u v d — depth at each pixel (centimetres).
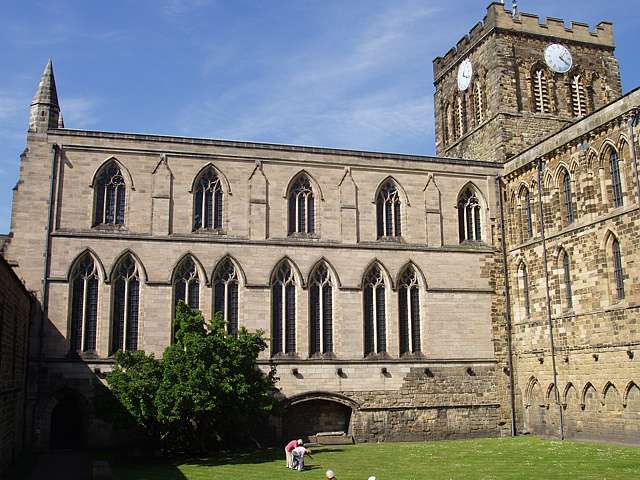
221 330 5362
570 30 8225
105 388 5481
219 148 6575
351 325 6581
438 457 5078
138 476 4253
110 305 6066
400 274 6806
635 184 5384
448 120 8931
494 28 7894
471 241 7112
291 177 6706
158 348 6097
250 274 6419
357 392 6475
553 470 4188
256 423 5859
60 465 4841
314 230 6725
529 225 6869
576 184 6106
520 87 7862
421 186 7044
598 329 5706
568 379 6059
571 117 7981
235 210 6519
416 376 6638
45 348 5856
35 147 6181
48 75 6394
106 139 6341
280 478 4094
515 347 6906
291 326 6488
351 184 6850
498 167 7294
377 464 4716
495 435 6706
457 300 6881
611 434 5534
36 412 5728
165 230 6312
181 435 5238
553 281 6362
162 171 6419
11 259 5944
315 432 6438
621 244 5497
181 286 6300
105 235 6156
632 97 5425
